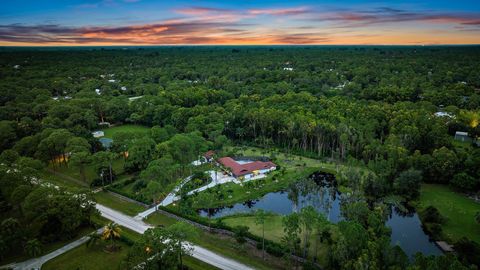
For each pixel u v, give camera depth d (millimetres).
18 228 88688
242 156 163750
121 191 124125
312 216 84812
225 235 98562
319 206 115562
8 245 86125
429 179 134250
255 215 109375
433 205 115500
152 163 127188
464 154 134250
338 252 76688
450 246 92375
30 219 92000
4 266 83500
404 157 136500
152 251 74000
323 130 162750
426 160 133625
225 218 108750
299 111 191375
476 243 85625
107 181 135375
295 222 84375
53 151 147750
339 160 159500
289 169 150375
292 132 173125
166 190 124500
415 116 171625
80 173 145000
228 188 130875
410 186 120500
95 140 162750
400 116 171250
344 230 79312
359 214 98688
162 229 77438
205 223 102375
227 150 171250
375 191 123812
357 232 76500
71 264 84438
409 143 151750
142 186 126438
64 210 93500
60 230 95812
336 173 146500
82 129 180500
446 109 198250
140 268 72000
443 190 127250
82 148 137250
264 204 121688
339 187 131750
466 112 183500
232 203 121188
